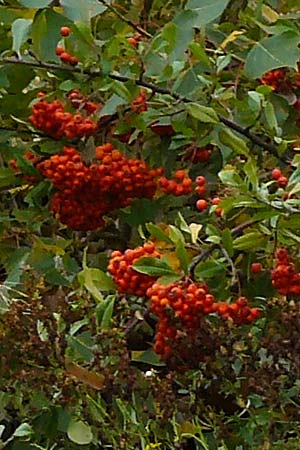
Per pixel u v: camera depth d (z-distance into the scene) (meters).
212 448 0.93
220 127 0.95
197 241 0.93
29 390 0.92
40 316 0.90
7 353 0.90
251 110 0.94
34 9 1.00
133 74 0.95
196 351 0.85
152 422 0.88
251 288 0.97
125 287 0.86
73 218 1.05
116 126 1.01
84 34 0.93
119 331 0.89
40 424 0.96
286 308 0.86
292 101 1.03
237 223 0.98
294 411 0.87
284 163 1.00
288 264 0.88
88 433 0.92
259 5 1.04
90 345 0.93
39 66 0.97
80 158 1.01
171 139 1.06
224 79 1.05
